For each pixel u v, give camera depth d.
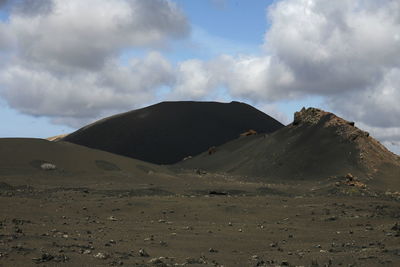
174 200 48.03
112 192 56.97
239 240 27.78
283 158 117.94
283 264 20.09
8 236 22.36
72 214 38.09
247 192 65.69
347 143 114.56
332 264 20.19
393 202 52.28
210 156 158.50
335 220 38.16
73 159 82.50
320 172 106.06
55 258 18.02
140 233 29.09
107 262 18.31
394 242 26.97
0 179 63.81
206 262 20.20
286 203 49.00
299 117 136.12
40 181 66.50
